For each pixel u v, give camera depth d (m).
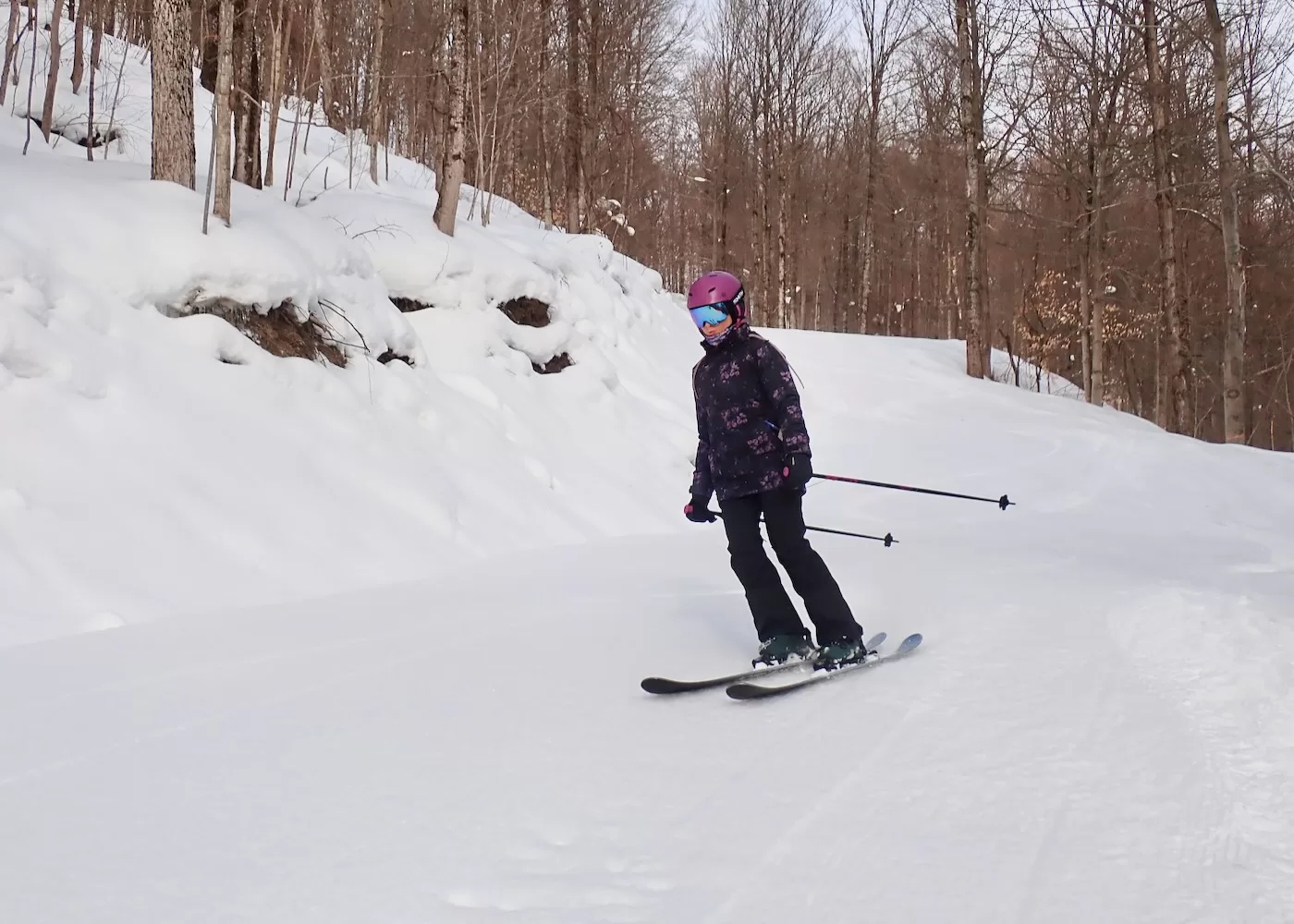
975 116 20.09
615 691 3.40
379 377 7.71
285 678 3.54
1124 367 32.31
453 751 2.76
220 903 1.90
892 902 1.86
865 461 12.95
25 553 4.58
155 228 6.75
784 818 2.26
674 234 44.53
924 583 5.37
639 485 9.45
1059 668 3.48
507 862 2.06
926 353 20.92
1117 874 1.96
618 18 21.50
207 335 6.52
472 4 14.31
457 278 10.12
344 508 6.19
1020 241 27.78
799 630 3.78
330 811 2.34
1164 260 20.39
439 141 18.73
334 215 9.98
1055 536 8.34
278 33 10.45
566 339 11.02
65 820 2.31
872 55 31.22
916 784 2.45
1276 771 2.46
